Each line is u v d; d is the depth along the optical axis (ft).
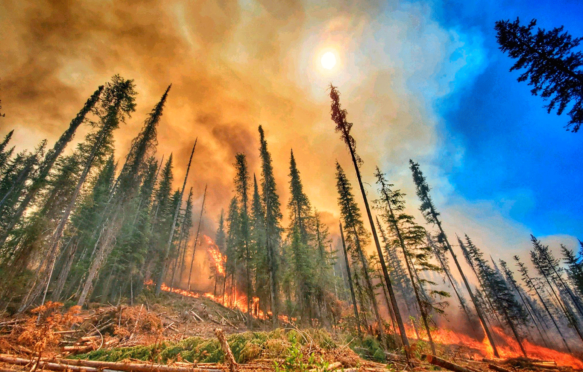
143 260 77.25
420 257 56.59
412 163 94.63
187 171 100.48
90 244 71.56
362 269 65.98
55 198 62.69
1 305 40.45
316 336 29.07
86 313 45.21
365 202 46.70
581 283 113.60
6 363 17.75
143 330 38.11
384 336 49.32
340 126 54.65
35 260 52.75
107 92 64.23
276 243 85.30
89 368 18.01
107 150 61.41
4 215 79.92
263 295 82.84
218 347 23.02
